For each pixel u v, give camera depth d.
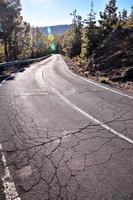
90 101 10.68
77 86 14.90
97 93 12.55
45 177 4.56
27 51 66.75
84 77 19.86
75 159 5.24
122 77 17.34
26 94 12.24
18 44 54.50
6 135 6.63
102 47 29.02
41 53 92.75
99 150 5.67
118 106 9.77
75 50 64.56
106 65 23.00
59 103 10.27
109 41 28.75
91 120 7.91
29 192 4.12
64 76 20.66
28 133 6.77
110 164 5.02
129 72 17.56
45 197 3.99
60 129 7.07
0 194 4.09
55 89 13.81
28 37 68.38
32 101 10.62
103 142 6.12
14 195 4.05
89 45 36.25
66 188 4.23
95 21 38.81
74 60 51.41
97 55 28.22
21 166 4.96
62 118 8.13
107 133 6.74
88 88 14.11
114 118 8.13
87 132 6.82
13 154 5.49
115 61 22.69
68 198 3.97
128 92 12.90
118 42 26.81
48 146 5.89
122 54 23.09
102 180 4.46
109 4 40.19
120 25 30.20
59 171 4.77
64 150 5.67
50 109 9.28
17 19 45.25
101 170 4.80
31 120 7.92
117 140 6.25
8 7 41.53
